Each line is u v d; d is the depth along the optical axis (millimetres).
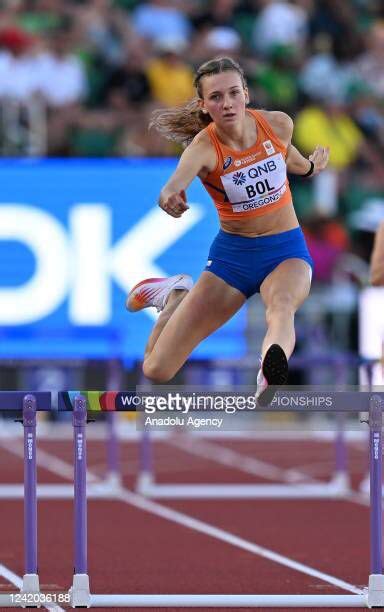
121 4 59250
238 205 21109
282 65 56250
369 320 46031
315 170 22297
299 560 27203
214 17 59500
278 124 21062
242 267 21609
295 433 53844
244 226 21375
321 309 50094
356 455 47438
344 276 50406
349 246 51625
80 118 52406
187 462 45094
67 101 53875
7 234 47312
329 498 37188
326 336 49875
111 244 47438
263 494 37656
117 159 47594
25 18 56969
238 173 20797
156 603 21812
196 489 38406
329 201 52844
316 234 51438
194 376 47438
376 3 63750
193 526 32031
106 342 47281
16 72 54031
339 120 55656
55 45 54906
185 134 21750
